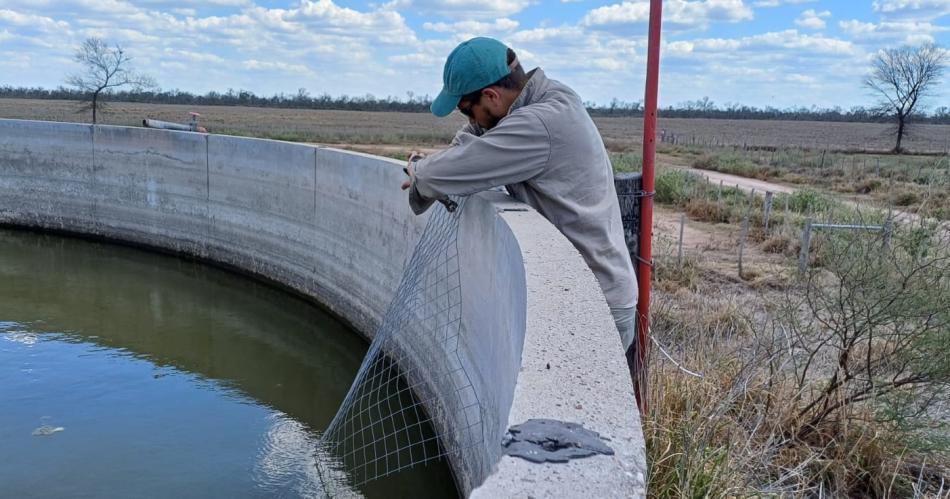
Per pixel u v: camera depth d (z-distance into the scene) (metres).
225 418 8.27
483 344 4.76
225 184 14.06
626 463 1.50
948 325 4.25
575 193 3.29
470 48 3.27
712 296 7.51
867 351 4.79
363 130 61.22
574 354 2.07
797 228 11.83
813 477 3.93
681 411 3.90
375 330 9.96
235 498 6.48
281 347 10.72
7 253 15.93
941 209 6.11
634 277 3.50
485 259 4.63
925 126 98.06
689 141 62.50
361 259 10.38
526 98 3.32
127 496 6.42
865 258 4.61
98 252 16.08
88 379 9.36
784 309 5.14
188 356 10.30
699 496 3.11
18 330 11.29
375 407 8.39
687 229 13.64
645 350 4.11
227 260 14.38
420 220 8.13
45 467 6.94
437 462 6.75
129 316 12.08
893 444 4.15
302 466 7.14
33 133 17.16
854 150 51.59
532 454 1.53
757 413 4.17
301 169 12.10
